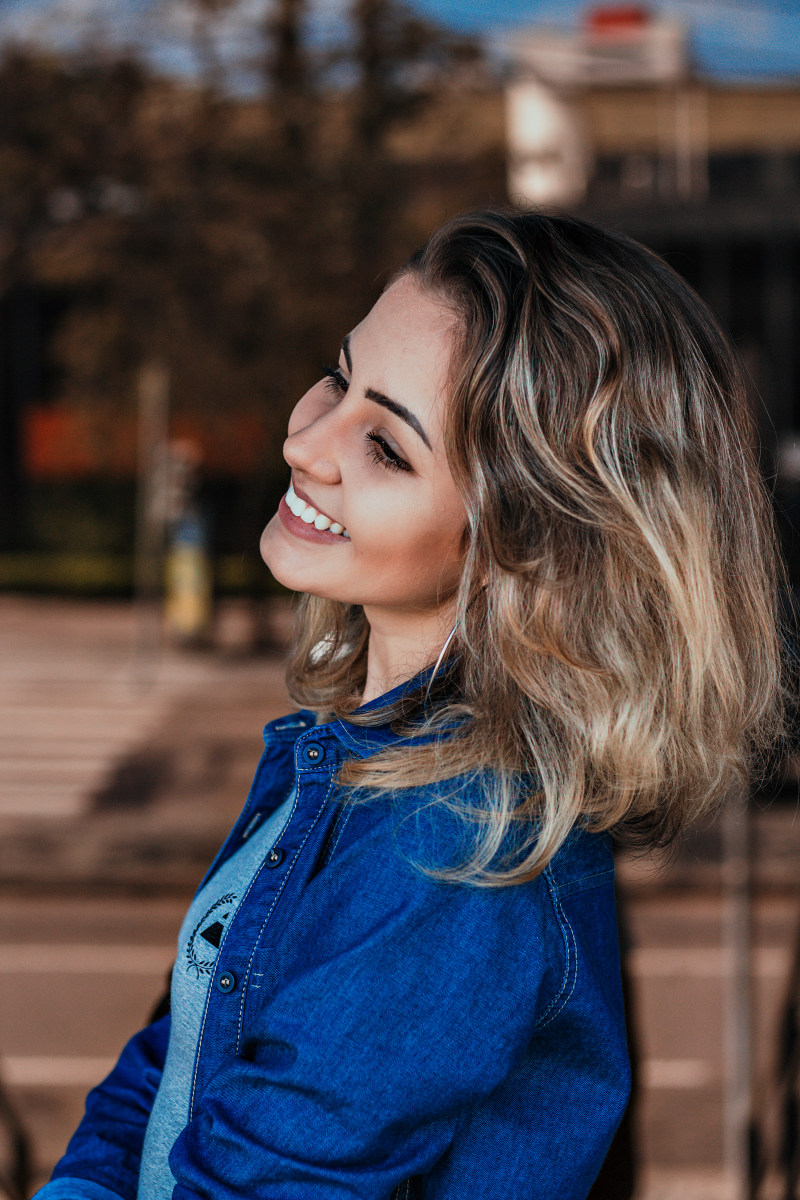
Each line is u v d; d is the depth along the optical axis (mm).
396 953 947
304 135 11562
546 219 1101
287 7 10734
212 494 17281
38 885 6301
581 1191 1035
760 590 1146
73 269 12328
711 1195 3361
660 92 17578
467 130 12930
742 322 19406
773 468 1470
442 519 1076
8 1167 3273
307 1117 917
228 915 1117
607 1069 1026
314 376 11906
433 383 1052
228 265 11633
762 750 1242
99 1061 4312
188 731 9719
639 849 1159
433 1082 924
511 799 998
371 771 1026
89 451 19578
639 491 1035
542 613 1012
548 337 1025
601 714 1007
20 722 10016
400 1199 1006
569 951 1001
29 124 10531
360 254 11562
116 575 17500
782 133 18234
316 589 1134
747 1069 3674
